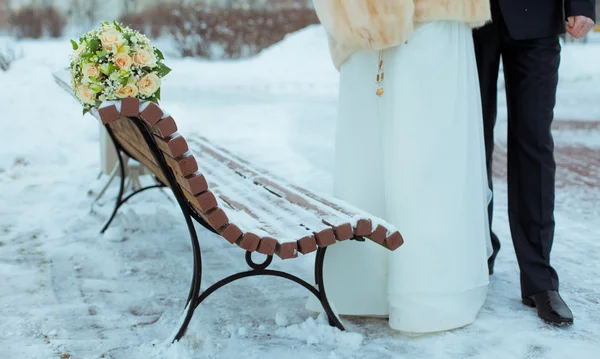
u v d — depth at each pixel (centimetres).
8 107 832
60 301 364
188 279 403
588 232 495
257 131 927
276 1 2391
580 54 1834
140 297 373
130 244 467
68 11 2684
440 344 315
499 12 349
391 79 324
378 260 339
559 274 408
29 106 845
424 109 319
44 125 818
